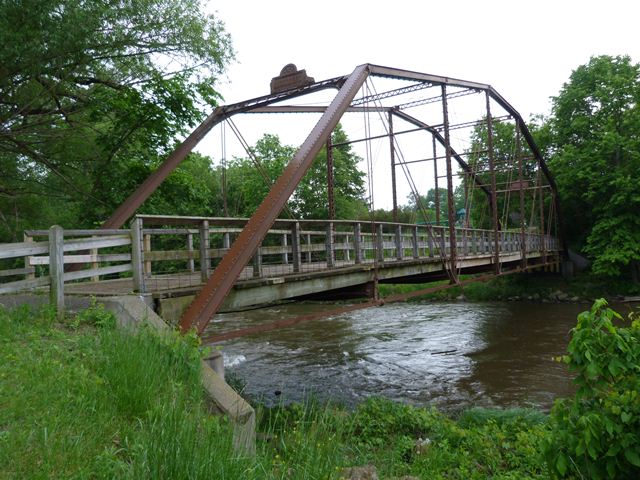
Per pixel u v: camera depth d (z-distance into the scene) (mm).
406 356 16141
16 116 12062
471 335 20047
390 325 22938
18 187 15016
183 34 12445
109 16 10844
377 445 6543
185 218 6957
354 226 11328
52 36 9805
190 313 6375
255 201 38312
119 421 3760
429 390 12078
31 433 3225
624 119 30672
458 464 5902
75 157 13766
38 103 12297
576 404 3889
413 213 26562
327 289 9930
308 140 9453
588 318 3873
